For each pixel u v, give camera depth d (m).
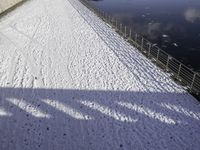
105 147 8.83
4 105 11.36
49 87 12.91
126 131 9.59
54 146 8.92
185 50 20.25
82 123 10.12
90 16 28.09
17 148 8.82
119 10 34.75
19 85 13.09
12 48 18.23
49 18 27.19
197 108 10.73
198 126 9.66
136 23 27.97
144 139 9.14
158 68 14.57
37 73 14.44
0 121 10.24
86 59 16.30
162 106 11.00
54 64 15.61
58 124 10.09
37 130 9.74
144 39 21.08
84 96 12.04
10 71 14.66
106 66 15.18
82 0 37.97
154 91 12.20
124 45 18.64
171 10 33.94
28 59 16.38
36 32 22.16
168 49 20.38
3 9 27.88
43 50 17.94
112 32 22.06
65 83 13.29
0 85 13.05
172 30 25.25
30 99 11.85
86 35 21.23
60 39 20.31
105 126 9.90
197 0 40.00
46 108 11.14
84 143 9.03
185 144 8.80
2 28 22.98
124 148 8.77
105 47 18.31
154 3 38.81
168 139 9.07
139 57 16.30
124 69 14.70
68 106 11.27
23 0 35.75
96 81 13.42
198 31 24.80
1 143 9.04
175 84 12.70
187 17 30.11
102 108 11.06
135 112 10.70
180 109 10.72
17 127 9.91
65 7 33.03
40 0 37.94
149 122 10.02
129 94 12.07
